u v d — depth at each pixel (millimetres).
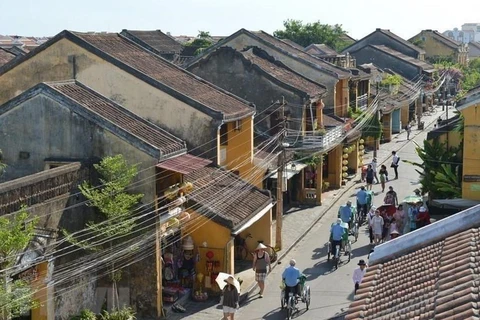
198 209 24531
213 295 24891
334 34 87625
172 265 24219
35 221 16594
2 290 15445
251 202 27047
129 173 20734
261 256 25359
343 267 28125
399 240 14641
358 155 49969
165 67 31000
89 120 21781
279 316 23250
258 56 42125
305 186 40656
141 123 23797
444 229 14344
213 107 28281
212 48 44938
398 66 75438
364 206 34969
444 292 11227
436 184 30516
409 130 64688
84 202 20703
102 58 27266
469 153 28797
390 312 11805
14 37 94312
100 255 20688
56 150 21984
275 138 33844
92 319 20078
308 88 38875
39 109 21969
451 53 100812
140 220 21859
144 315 22672
